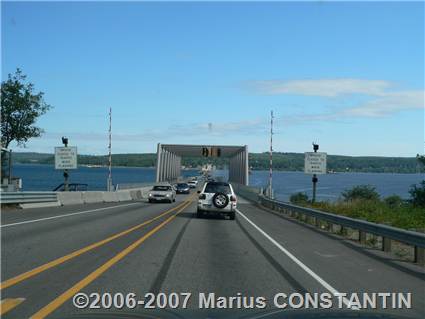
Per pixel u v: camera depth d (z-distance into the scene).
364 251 16.33
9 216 26.45
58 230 20.20
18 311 7.97
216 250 15.50
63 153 43.81
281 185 136.75
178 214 32.12
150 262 12.91
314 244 17.83
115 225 23.06
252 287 10.11
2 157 40.09
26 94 43.25
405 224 22.34
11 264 12.36
